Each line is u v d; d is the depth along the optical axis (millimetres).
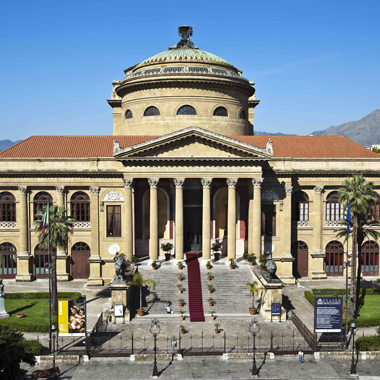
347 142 71562
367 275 67312
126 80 73312
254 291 54219
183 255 61344
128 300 50875
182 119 71062
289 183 64125
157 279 56562
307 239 66438
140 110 72938
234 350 41438
